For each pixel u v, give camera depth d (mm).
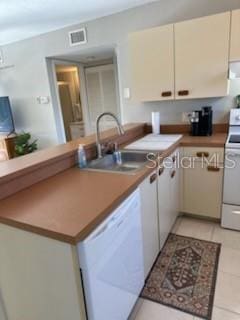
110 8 2666
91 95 4625
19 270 1115
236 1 2252
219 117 2605
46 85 3637
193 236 2236
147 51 2398
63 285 992
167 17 2551
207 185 2326
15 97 4023
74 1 2400
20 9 2484
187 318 1468
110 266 1111
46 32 3328
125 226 1241
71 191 1279
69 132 5422
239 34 1999
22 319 1250
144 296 1635
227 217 2275
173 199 2248
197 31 2143
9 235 1069
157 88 2443
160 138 2496
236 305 1524
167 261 1934
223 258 1934
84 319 1004
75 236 855
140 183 1447
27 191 1333
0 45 3820
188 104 2723
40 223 960
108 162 1979
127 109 3092
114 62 3883
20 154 3939
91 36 3023
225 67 2111
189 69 2254
